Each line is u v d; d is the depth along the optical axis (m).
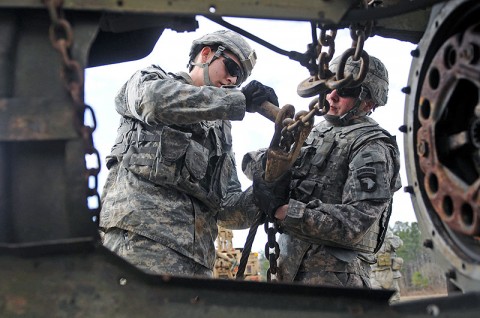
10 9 2.62
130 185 4.26
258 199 4.38
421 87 2.99
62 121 2.52
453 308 2.50
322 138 4.52
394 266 8.98
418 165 2.99
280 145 4.16
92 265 2.42
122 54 3.82
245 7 2.69
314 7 2.74
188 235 4.22
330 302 2.49
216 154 4.49
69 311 2.39
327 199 4.38
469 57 2.66
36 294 2.39
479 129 2.67
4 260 2.40
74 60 2.57
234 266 6.42
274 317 2.46
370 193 4.26
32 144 2.56
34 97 2.54
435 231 2.87
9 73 2.58
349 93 4.45
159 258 4.11
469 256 2.70
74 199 2.52
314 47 3.61
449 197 2.75
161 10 2.65
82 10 2.62
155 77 4.28
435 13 2.92
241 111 4.05
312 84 3.65
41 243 2.38
